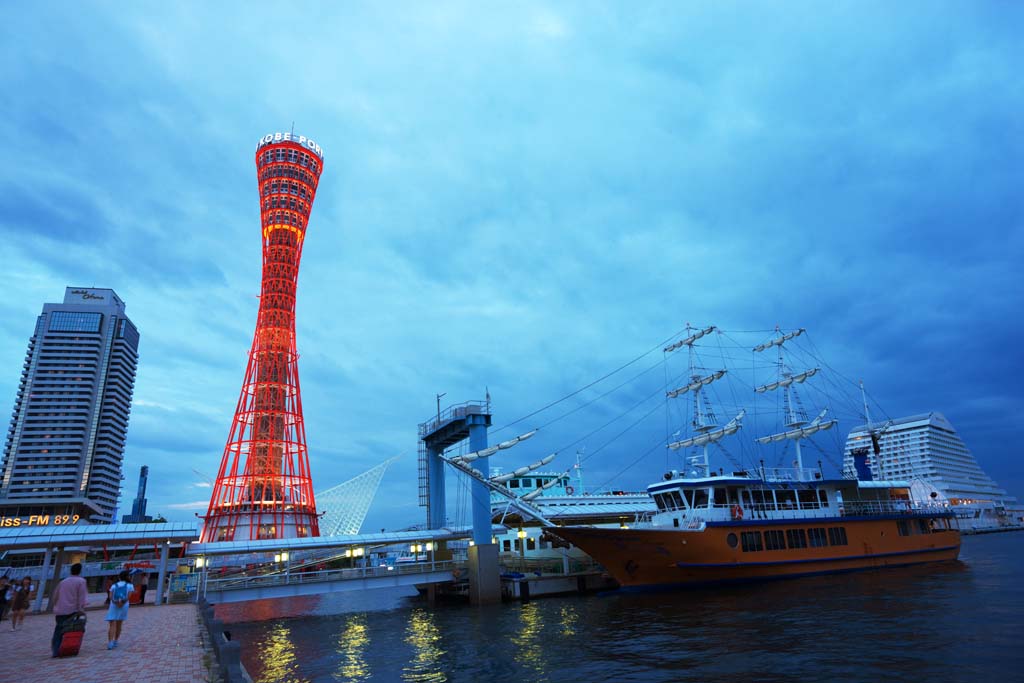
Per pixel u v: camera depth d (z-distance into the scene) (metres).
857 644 28.08
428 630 43.75
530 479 79.88
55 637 21.08
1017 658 23.97
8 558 83.19
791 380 71.62
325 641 41.94
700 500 54.66
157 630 28.84
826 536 57.12
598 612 44.72
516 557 73.25
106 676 17.45
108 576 66.75
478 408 61.41
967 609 35.41
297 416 118.75
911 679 22.20
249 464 112.06
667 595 50.16
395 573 58.19
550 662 29.50
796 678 23.31
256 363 119.12
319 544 58.78
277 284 124.31
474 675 28.20
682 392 67.38
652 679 24.81
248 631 49.53
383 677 29.27
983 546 113.75
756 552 52.34
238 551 56.56
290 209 128.62
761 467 59.94
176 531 47.56
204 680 16.80
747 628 33.69
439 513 69.44
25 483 197.00
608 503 71.75
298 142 133.50
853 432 147.88
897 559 61.34
